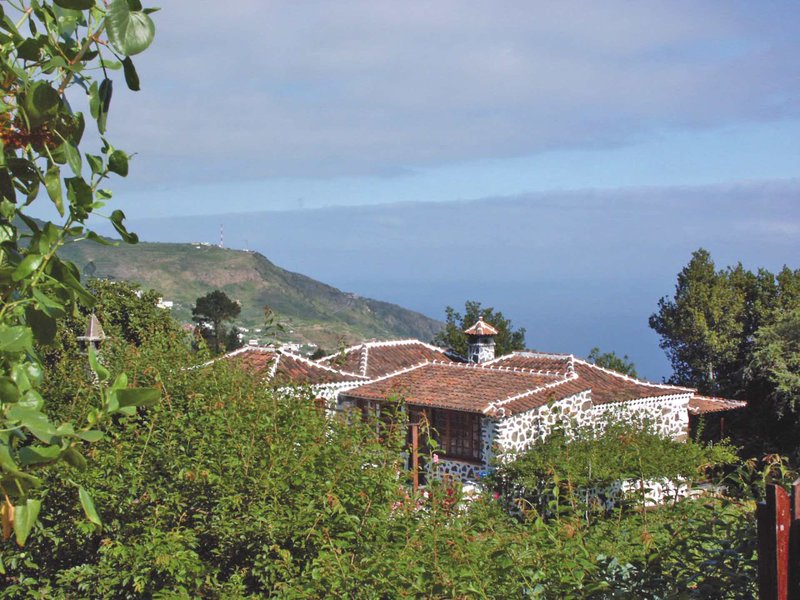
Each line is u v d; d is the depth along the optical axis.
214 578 9.20
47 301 2.79
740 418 33.22
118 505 9.66
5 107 2.72
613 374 30.16
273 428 10.15
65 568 10.21
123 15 2.66
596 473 18.19
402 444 10.44
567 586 5.82
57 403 12.13
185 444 10.27
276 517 9.02
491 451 23.42
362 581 7.30
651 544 6.06
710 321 41.22
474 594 6.18
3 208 2.86
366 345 30.70
